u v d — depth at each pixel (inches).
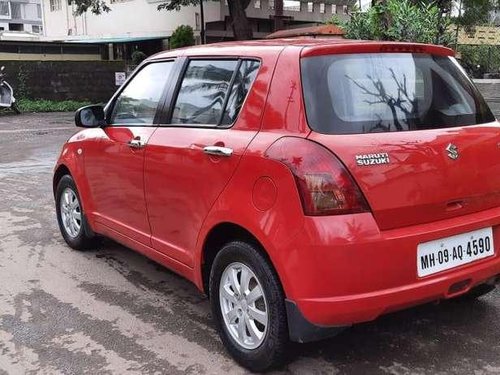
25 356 142.6
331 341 146.2
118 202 182.5
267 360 127.7
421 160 123.0
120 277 194.5
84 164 200.8
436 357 138.4
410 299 119.8
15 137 602.9
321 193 113.7
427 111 133.2
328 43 131.6
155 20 1206.9
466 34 927.7
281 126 125.1
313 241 113.0
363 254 113.7
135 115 178.2
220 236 141.7
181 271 155.6
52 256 215.8
